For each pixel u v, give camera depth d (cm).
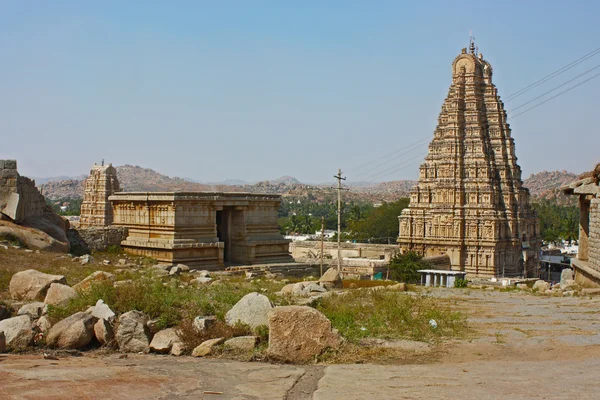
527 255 8869
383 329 1748
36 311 1758
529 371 1302
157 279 2536
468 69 8825
